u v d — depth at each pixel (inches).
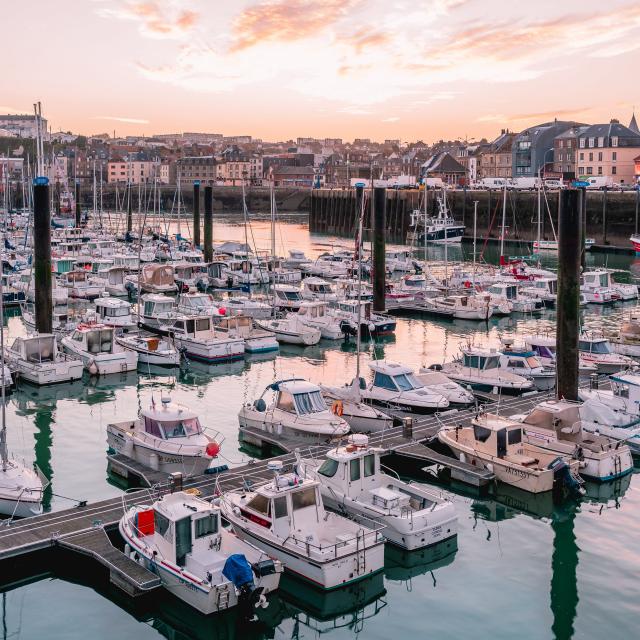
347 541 878.4
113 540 953.5
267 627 830.5
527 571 930.1
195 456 1125.7
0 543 898.1
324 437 1266.0
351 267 3321.9
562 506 1112.2
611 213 4623.5
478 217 5556.1
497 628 816.9
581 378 1676.9
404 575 927.7
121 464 1175.0
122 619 837.8
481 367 1628.9
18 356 1752.0
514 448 1182.9
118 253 3700.8
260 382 1755.7
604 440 1249.4
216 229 6860.2
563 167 6791.3
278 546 893.2
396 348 2116.1
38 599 869.8
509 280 2878.9
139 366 1862.7
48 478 1184.2
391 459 1248.2
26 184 6520.7
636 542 1001.5
